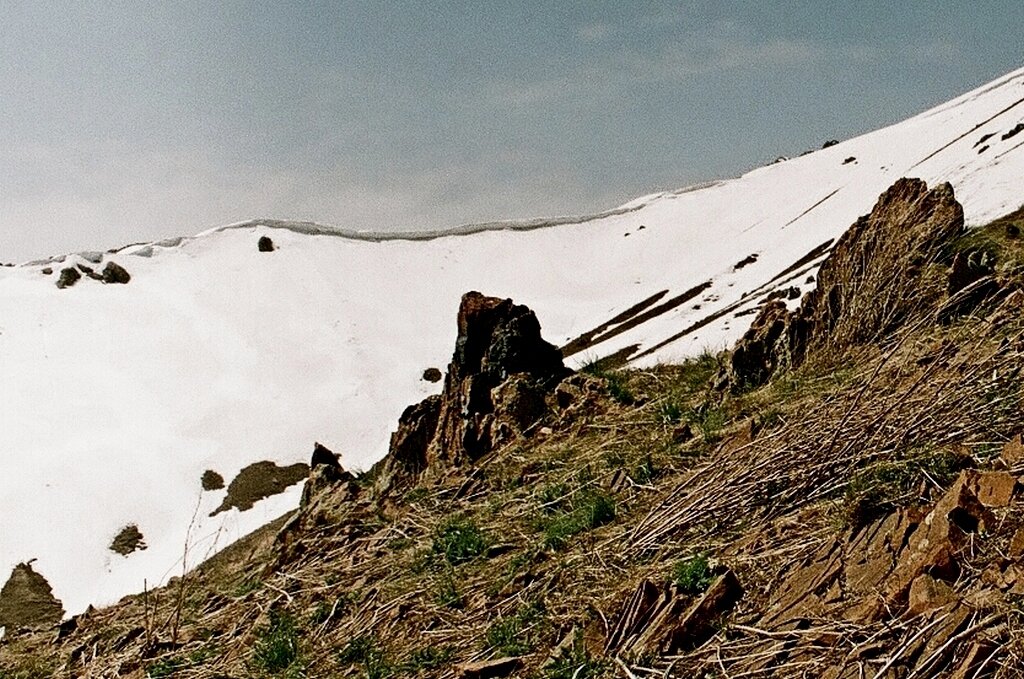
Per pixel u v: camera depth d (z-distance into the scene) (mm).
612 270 128125
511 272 130875
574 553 9531
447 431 15578
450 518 11945
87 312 116438
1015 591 5695
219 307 118500
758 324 14617
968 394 8766
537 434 14148
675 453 11320
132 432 96250
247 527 76000
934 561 6363
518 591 9188
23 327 113875
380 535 12258
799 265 83812
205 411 98500
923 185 14383
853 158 122688
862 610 6434
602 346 84500
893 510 7645
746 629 6930
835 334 13242
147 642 11180
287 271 125750
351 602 10352
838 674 5977
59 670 11852
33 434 97062
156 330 113750
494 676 7773
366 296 123188
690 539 8906
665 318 84812
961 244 13820
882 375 10516
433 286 128250
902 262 13219
